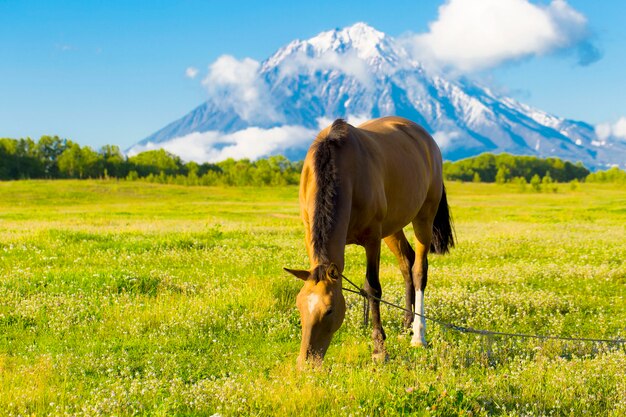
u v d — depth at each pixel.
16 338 7.39
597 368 6.11
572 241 18.00
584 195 95.19
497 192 113.38
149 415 4.99
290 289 9.73
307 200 6.43
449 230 9.39
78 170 136.50
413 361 6.71
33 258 12.80
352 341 7.46
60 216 31.67
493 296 9.68
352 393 5.33
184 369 6.46
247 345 7.32
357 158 6.62
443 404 5.03
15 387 5.50
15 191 79.38
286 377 5.71
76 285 9.70
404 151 8.12
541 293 9.95
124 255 13.41
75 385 5.84
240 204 62.09
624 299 10.06
